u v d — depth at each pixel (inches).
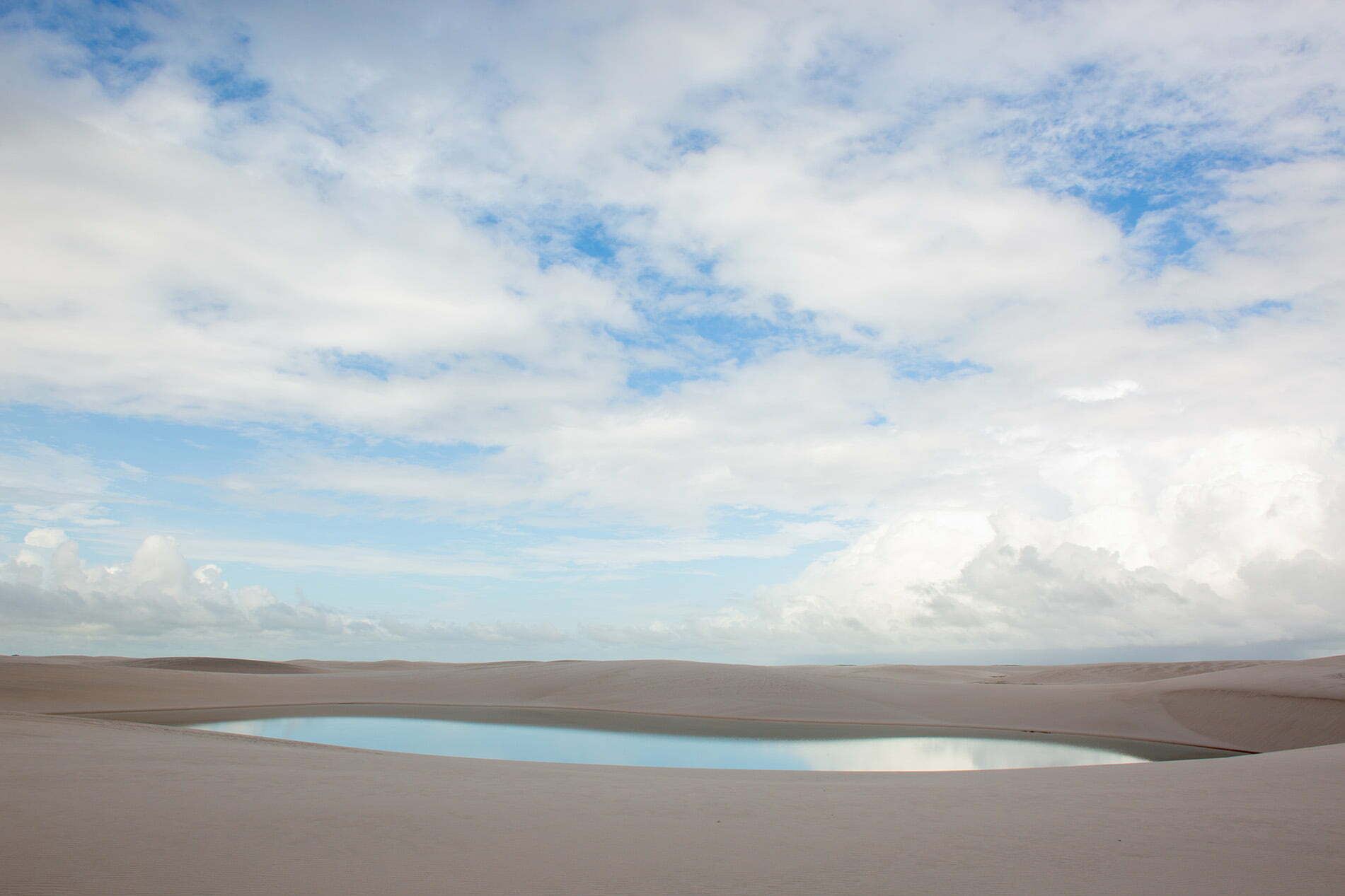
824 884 306.7
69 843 324.8
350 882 293.3
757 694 2001.7
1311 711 1521.9
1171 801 502.6
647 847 359.9
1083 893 298.2
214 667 3794.3
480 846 352.8
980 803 497.0
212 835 349.7
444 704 1991.9
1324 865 339.0
